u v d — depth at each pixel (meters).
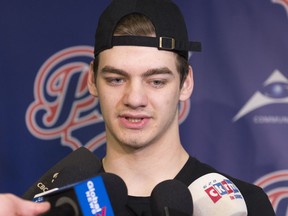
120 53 1.57
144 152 1.64
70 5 2.56
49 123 2.58
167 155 1.66
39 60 2.56
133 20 1.59
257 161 2.52
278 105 2.51
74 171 1.60
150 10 1.61
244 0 2.53
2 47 2.56
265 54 2.52
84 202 1.22
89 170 1.62
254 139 2.52
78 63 2.56
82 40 2.56
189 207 1.43
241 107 2.53
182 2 2.55
